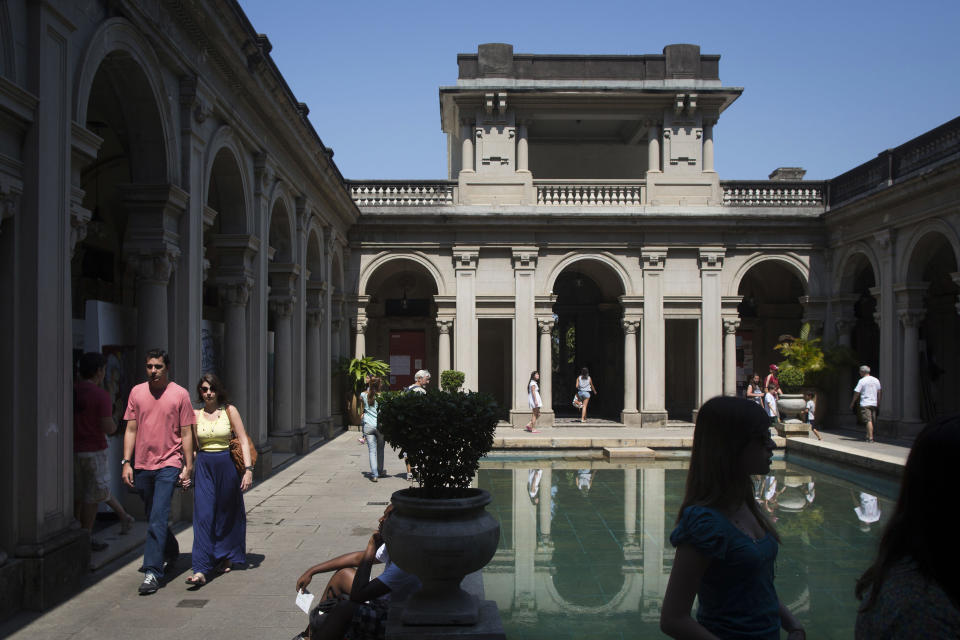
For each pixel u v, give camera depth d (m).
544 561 7.11
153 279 7.59
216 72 8.97
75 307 11.39
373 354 22.81
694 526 2.24
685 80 20.16
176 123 7.93
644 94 20.11
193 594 5.54
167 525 5.79
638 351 20.95
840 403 19.58
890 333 16.86
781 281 22.75
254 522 8.06
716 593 2.30
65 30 5.61
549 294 20.23
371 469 11.02
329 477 11.26
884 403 17.14
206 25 8.14
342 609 4.21
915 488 1.57
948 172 14.18
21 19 5.18
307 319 16.22
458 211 20.00
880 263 17.41
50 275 5.43
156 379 5.91
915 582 1.52
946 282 19.28
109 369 7.46
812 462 13.78
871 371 21.42
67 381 5.65
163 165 7.63
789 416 15.78
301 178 13.98
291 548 6.93
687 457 14.56
